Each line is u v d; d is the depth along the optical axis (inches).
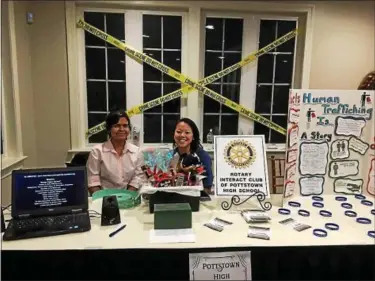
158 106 144.3
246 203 68.5
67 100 136.6
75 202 60.4
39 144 138.7
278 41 141.3
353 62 143.0
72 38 132.6
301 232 56.9
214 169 67.7
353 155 72.3
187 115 143.7
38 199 58.7
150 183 65.6
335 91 69.1
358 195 73.6
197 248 51.4
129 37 137.6
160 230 56.2
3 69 116.7
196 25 135.9
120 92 142.3
